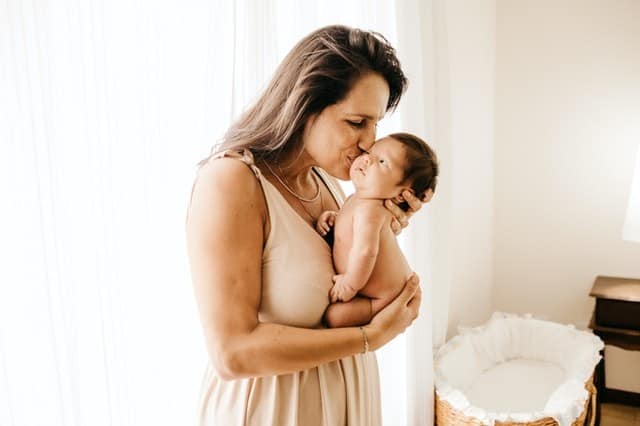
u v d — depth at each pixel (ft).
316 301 3.22
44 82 2.99
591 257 9.74
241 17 4.16
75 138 3.23
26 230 3.01
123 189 3.56
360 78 3.06
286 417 3.31
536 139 9.89
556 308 10.16
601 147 9.38
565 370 8.09
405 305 3.44
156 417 3.96
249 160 3.04
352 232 3.35
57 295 3.13
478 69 9.30
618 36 8.99
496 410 7.22
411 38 6.56
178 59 3.91
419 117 6.77
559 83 9.55
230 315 2.81
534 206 10.09
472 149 9.31
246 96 4.22
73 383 3.22
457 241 9.02
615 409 9.12
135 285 3.69
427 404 7.11
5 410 2.98
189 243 2.95
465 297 9.58
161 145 3.77
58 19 3.12
